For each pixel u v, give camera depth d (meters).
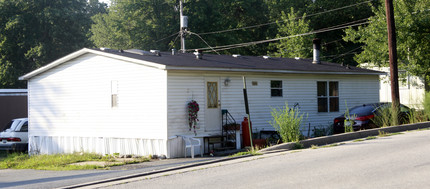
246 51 51.25
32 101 22.06
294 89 22.31
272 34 51.38
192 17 43.09
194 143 17.98
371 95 26.00
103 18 53.75
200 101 18.47
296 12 48.81
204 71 18.62
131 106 18.48
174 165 14.41
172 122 17.41
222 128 19.02
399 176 8.76
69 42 48.34
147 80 17.94
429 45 27.70
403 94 32.12
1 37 45.94
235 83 19.88
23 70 48.34
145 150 17.97
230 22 47.16
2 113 26.38
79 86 20.39
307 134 22.56
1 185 12.55
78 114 20.41
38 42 46.09
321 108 23.52
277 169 10.68
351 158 11.39
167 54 21.53
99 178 12.38
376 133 17.39
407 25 26.98
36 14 46.09
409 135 15.78
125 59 18.42
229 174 10.62
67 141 20.73
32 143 21.94
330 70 23.42
